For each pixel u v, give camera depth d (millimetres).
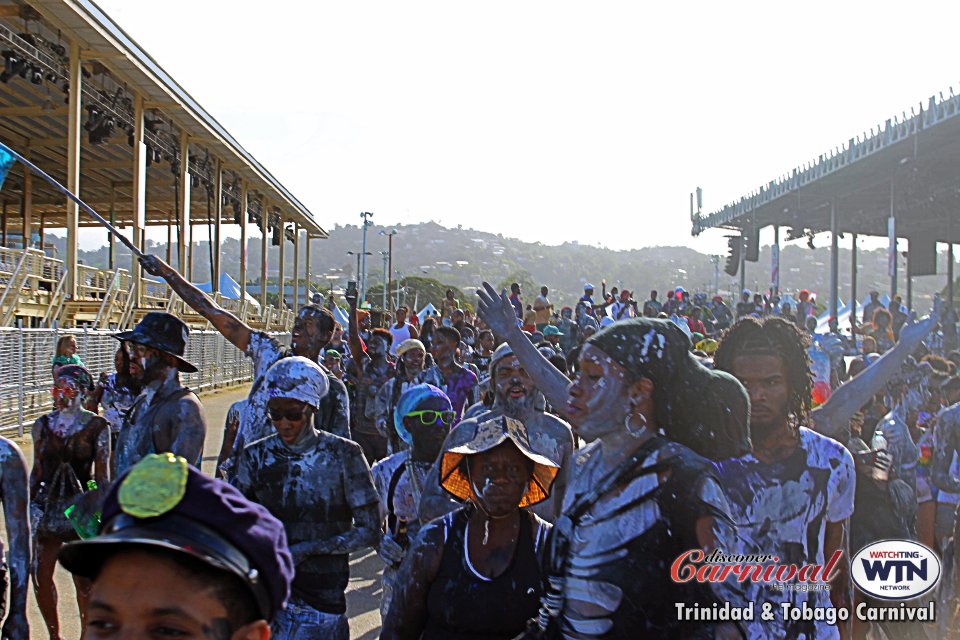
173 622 1544
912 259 43719
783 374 3244
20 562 3863
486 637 3119
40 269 21750
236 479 4148
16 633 3846
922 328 4039
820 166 32219
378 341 9914
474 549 3180
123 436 5055
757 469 3180
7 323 18875
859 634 4266
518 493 3133
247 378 32781
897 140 26453
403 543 4469
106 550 1566
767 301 28984
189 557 1521
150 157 30234
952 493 5742
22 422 14672
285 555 1693
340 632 4059
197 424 5047
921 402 6953
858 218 40969
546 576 2730
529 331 16156
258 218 45250
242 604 1606
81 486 5520
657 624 2451
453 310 19344
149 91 26297
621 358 2572
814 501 3203
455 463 3314
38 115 29203
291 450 4082
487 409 5188
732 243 45312
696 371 2678
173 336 5078
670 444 2549
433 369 8539
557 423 5012
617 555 2486
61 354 9789
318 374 4109
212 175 36812
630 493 2504
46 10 19969
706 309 27688
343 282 141750
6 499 3875
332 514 4062
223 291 38000
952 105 23469
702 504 2453
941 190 33781
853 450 4969
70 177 22219
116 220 51812
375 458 9852
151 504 1545
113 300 23562
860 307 25172
